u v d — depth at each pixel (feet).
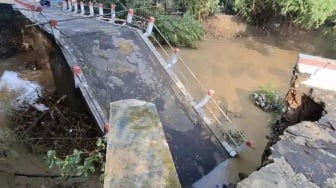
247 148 27.55
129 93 28.94
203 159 25.29
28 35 40.63
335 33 48.21
